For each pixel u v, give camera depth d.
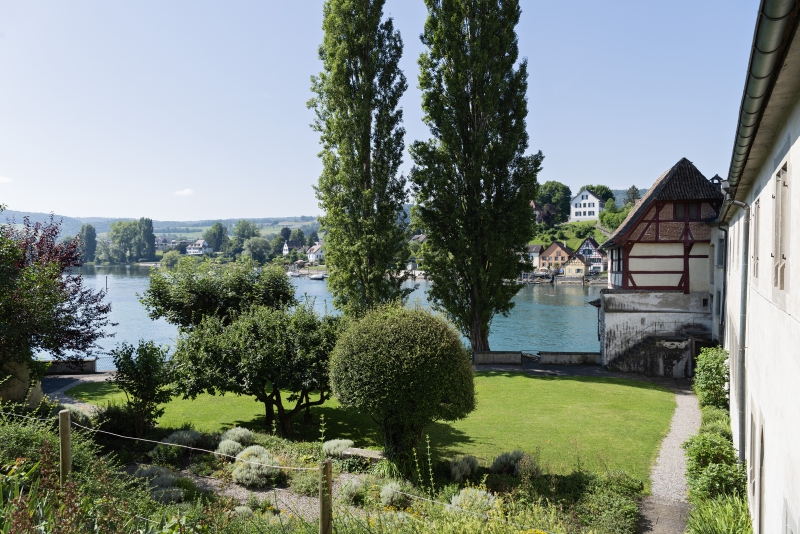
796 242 5.69
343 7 31.61
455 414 15.19
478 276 33.25
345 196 31.72
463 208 33.22
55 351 26.56
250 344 19.03
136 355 17.67
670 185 31.75
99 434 16.19
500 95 32.38
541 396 25.38
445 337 15.25
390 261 32.06
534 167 32.84
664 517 12.45
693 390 26.69
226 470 14.05
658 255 32.06
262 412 22.80
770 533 7.47
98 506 6.45
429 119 33.09
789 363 6.14
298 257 190.75
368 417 22.22
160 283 24.77
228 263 26.27
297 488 13.04
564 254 132.00
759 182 9.49
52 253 27.19
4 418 9.74
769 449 7.71
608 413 22.30
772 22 4.02
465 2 32.56
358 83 32.12
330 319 20.23
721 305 26.59
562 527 9.64
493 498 11.17
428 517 9.11
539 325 60.84
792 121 5.85
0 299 15.45
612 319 31.83
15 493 6.52
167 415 22.09
